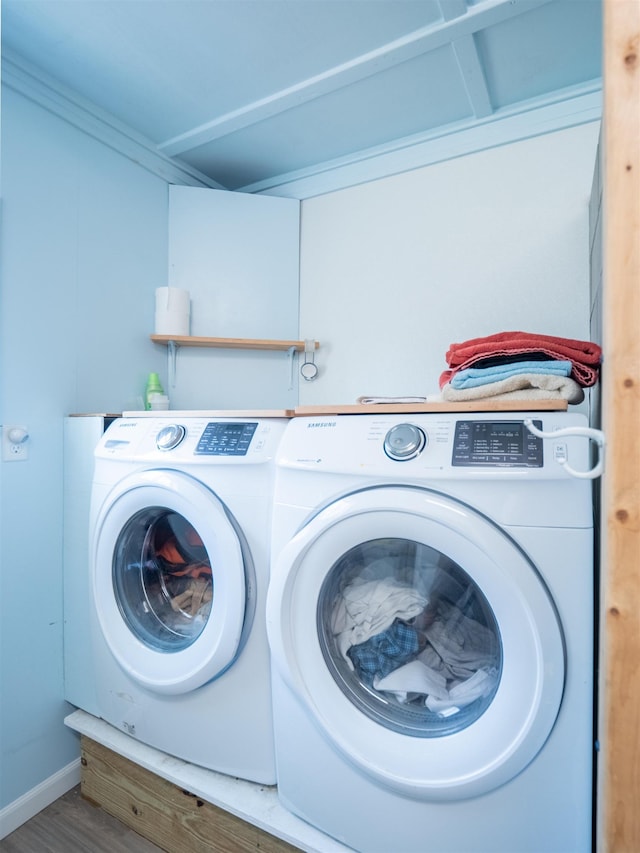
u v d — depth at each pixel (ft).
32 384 4.71
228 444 3.78
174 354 6.31
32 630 4.63
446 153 5.69
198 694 3.80
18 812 4.36
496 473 2.68
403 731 3.01
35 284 4.76
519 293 5.34
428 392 5.84
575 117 5.02
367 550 3.23
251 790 3.65
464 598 3.08
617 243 1.98
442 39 4.29
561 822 2.61
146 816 4.11
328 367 6.48
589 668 2.54
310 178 6.64
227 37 4.33
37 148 4.80
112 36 4.32
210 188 6.75
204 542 3.69
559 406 2.90
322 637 3.24
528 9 3.97
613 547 2.01
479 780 2.67
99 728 4.47
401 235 6.04
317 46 4.45
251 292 6.54
